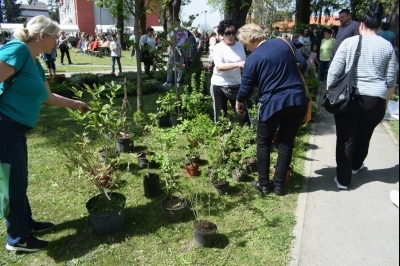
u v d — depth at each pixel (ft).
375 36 10.94
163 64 20.27
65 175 13.39
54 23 8.30
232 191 12.01
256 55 10.58
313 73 25.50
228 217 10.42
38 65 8.92
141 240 9.41
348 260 8.62
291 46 10.70
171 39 19.25
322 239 9.43
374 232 9.73
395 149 16.08
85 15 157.07
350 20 22.00
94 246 9.20
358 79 11.16
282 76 10.38
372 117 11.62
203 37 75.51
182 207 10.17
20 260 8.72
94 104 10.86
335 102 10.97
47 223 10.02
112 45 42.55
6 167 7.80
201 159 14.69
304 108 10.61
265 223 10.09
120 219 9.75
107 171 9.87
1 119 7.88
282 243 9.20
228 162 12.18
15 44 7.68
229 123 14.65
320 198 11.59
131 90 29.19
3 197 7.58
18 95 7.99
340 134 11.72
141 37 36.11
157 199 11.61
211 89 16.55
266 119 10.71
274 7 80.02
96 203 9.73
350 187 12.34
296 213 10.64
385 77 11.29
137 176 13.32
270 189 12.10
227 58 15.34
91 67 55.11
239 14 33.37
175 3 36.24
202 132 13.03
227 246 9.11
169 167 10.73
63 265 8.53
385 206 11.08
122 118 13.51
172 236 9.56
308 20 50.70
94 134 18.11
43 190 12.32
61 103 9.92
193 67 28.27
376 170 13.79
